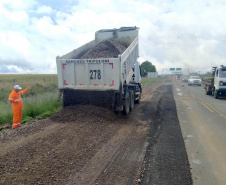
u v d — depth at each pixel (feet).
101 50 29.73
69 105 27.66
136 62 36.81
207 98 54.60
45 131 20.02
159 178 11.94
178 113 32.27
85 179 11.62
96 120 23.32
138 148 16.63
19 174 12.05
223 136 20.57
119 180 11.60
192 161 14.53
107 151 15.75
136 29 35.40
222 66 53.78
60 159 14.01
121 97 26.03
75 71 25.50
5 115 27.22
